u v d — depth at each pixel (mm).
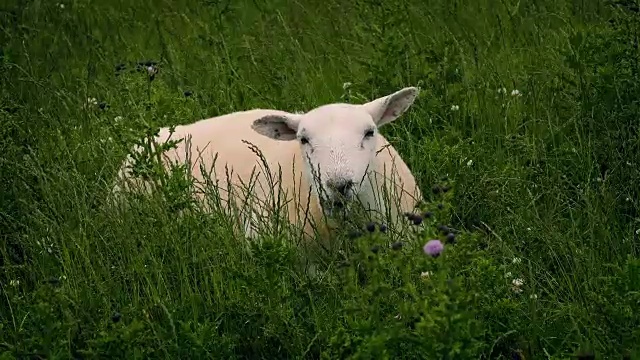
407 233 19406
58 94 27594
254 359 16828
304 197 20500
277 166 21500
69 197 20922
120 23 35469
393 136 24312
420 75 25938
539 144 22672
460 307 13641
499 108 24719
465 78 25547
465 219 20781
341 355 14594
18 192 21750
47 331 15797
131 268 18531
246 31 33219
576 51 25062
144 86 24266
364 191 19625
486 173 21359
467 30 29984
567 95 23719
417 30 30469
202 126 23734
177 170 19188
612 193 19859
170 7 36406
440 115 24969
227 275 18094
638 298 14992
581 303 16344
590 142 21469
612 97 22141
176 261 18500
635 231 18609
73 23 35469
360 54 29078
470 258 14562
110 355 15477
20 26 33906
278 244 16531
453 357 13672
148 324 16938
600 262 17531
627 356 14680
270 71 28812
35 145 23906
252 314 16812
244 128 23203
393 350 14430
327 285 17266
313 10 34250
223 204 21734
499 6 31516
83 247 19156
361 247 14266
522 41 29000
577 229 18562
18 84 29609
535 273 17781
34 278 19219
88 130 25141
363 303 14406
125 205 20312
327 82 28016
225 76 28516
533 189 20906
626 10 25922
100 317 17516
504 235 19141
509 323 16078
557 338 16016
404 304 14258
